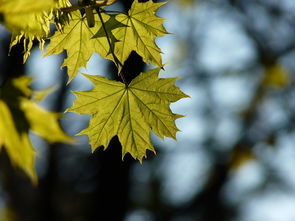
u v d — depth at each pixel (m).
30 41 1.79
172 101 2.10
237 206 10.01
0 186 8.77
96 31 1.98
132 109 2.12
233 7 9.25
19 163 1.89
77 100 2.06
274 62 8.48
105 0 1.76
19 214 9.05
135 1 1.96
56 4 1.70
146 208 10.02
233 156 8.73
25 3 1.31
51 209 9.20
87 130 2.10
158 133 2.14
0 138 1.92
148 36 2.01
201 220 10.02
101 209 7.44
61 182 9.34
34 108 1.87
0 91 1.86
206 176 9.78
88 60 2.04
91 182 9.07
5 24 1.31
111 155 7.27
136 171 9.93
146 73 2.08
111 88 2.08
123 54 2.03
